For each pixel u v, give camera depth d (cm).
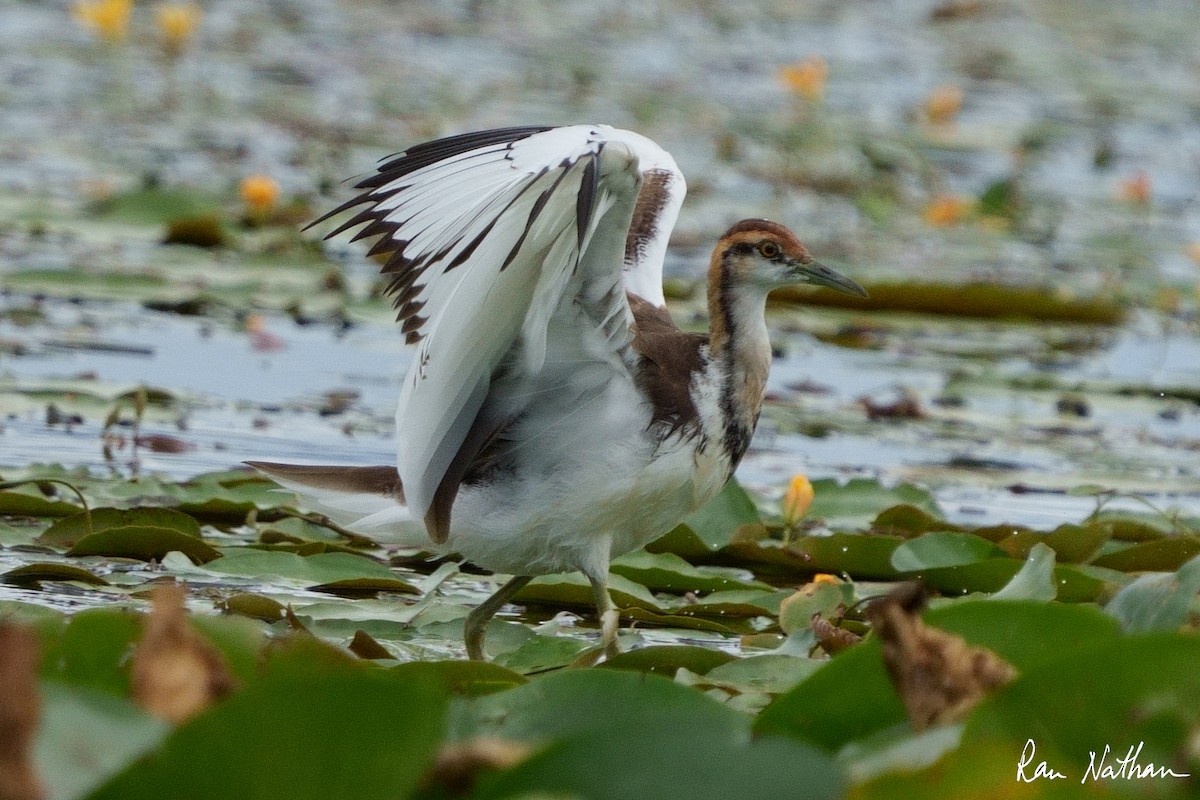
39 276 1739
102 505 1114
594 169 805
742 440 1023
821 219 2388
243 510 1142
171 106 2711
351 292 1825
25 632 475
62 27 3319
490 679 743
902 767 557
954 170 2681
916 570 1067
